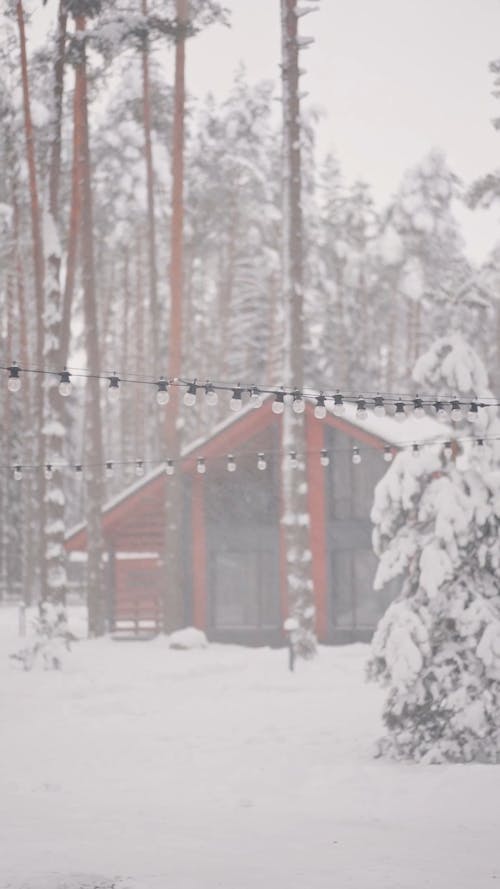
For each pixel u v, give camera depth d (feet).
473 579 50.26
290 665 83.82
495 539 50.03
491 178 133.80
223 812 38.55
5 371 156.25
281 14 94.63
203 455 117.08
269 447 116.98
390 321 201.26
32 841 33.42
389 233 178.40
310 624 88.89
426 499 50.67
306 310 177.78
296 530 90.22
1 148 119.96
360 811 38.63
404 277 176.65
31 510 151.64
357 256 193.98
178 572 109.81
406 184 177.47
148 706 66.80
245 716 62.34
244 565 117.08
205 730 57.77
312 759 49.34
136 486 116.16
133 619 119.96
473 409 40.75
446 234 175.63
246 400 123.24
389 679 50.19
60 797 41.57
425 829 35.35
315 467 113.09
